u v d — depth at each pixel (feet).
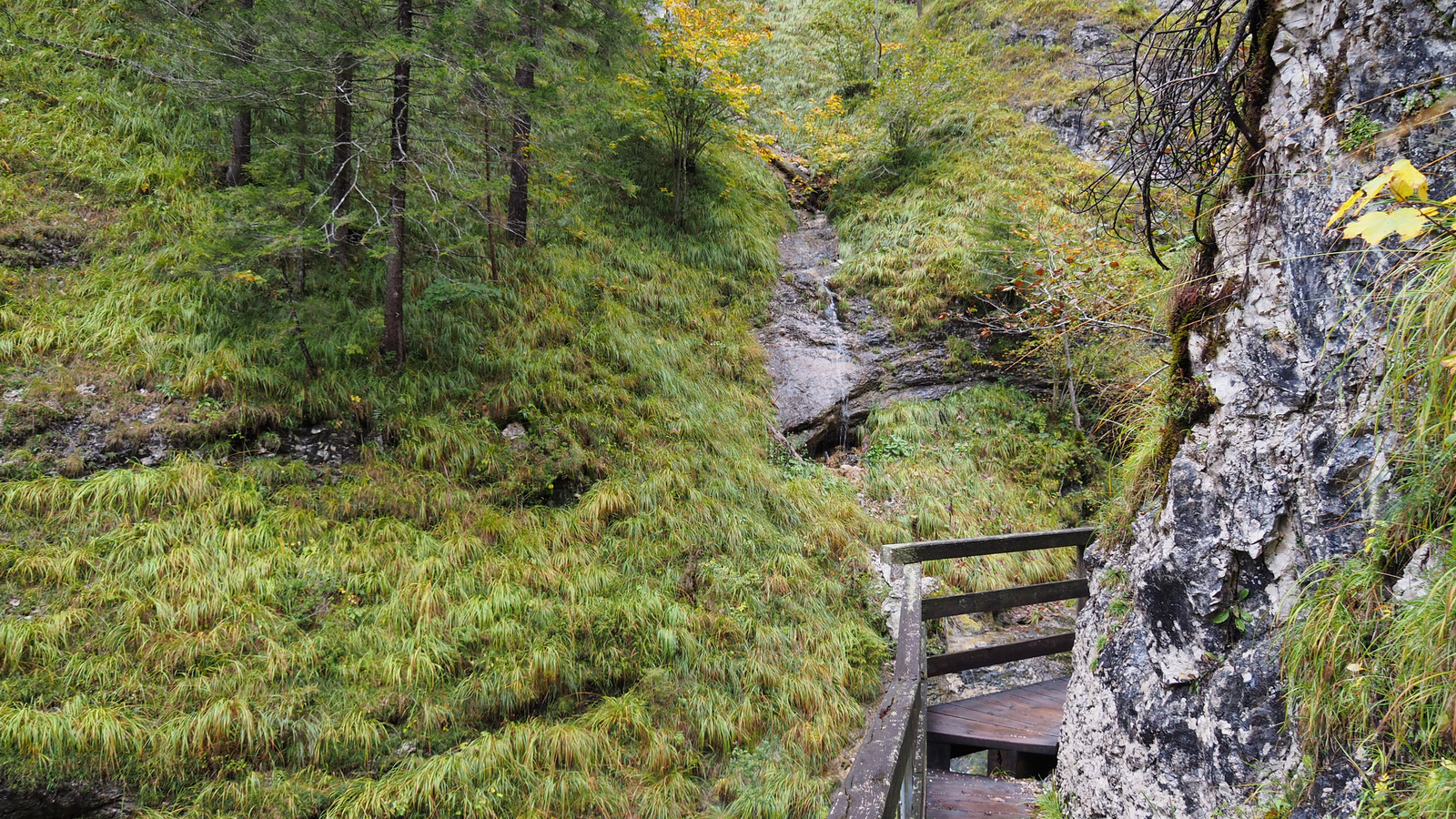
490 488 20.63
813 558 23.11
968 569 24.25
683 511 22.41
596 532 20.93
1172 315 10.11
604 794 15.67
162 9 21.15
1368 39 7.20
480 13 20.88
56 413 17.44
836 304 33.50
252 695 14.97
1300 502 7.42
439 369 22.36
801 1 63.98
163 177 22.77
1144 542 9.91
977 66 43.86
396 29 19.92
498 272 26.25
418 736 15.66
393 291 21.20
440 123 21.36
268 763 14.57
